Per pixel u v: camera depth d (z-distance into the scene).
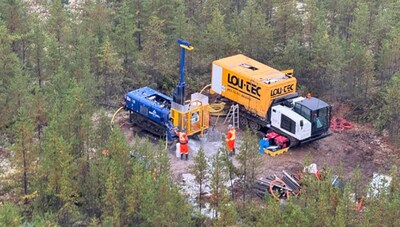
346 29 68.62
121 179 41.28
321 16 64.62
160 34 60.44
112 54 57.06
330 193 40.97
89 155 45.22
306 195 41.94
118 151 42.75
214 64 56.25
